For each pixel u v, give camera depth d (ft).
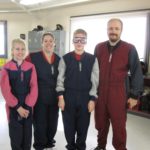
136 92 7.82
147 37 15.71
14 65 7.36
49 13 24.04
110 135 10.74
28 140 7.78
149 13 15.47
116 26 7.62
